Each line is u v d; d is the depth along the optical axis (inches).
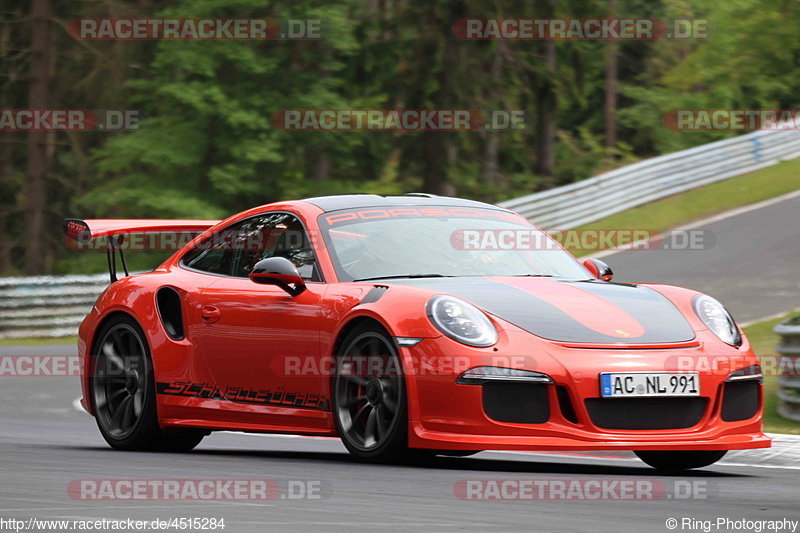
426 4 3533.5
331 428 722.8
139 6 3730.3
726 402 700.7
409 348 671.8
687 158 3211.1
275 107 3641.7
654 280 2290.8
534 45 3700.8
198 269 850.1
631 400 666.2
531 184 4119.1
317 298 738.2
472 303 692.7
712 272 2311.8
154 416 834.2
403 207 827.4
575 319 691.4
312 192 3782.0
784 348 1043.9
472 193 3794.3
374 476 626.2
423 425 667.4
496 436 652.1
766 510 523.5
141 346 844.0
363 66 3641.7
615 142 5807.1
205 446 890.7
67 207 3767.2
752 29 4918.8
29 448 828.0
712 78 5300.2
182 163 3590.1
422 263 768.9
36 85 3531.0
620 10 5388.8
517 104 3708.2
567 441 649.0
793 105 5113.2
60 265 3725.4
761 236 2618.1
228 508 496.7
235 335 780.6
